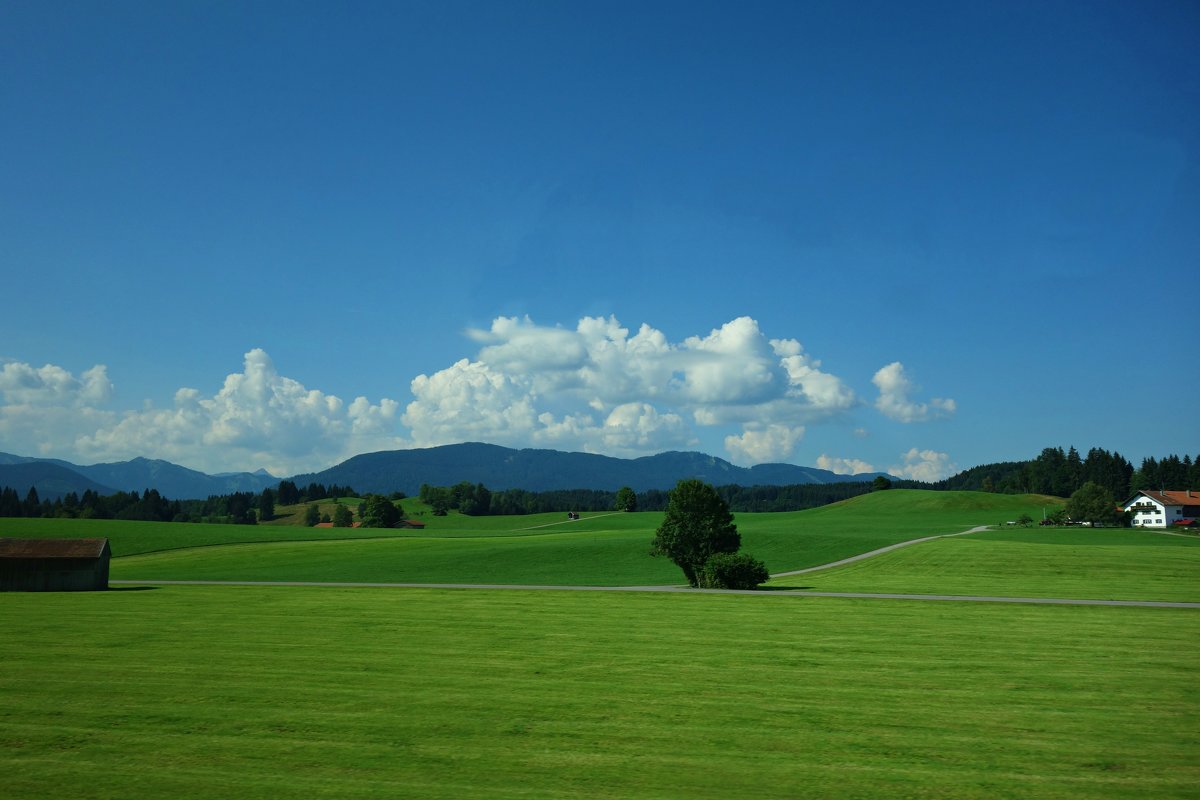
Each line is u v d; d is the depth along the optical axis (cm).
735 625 3216
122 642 2806
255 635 2972
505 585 5222
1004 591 4841
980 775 1417
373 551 9144
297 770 1441
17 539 5303
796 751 1553
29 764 1470
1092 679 2175
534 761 1494
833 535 9825
